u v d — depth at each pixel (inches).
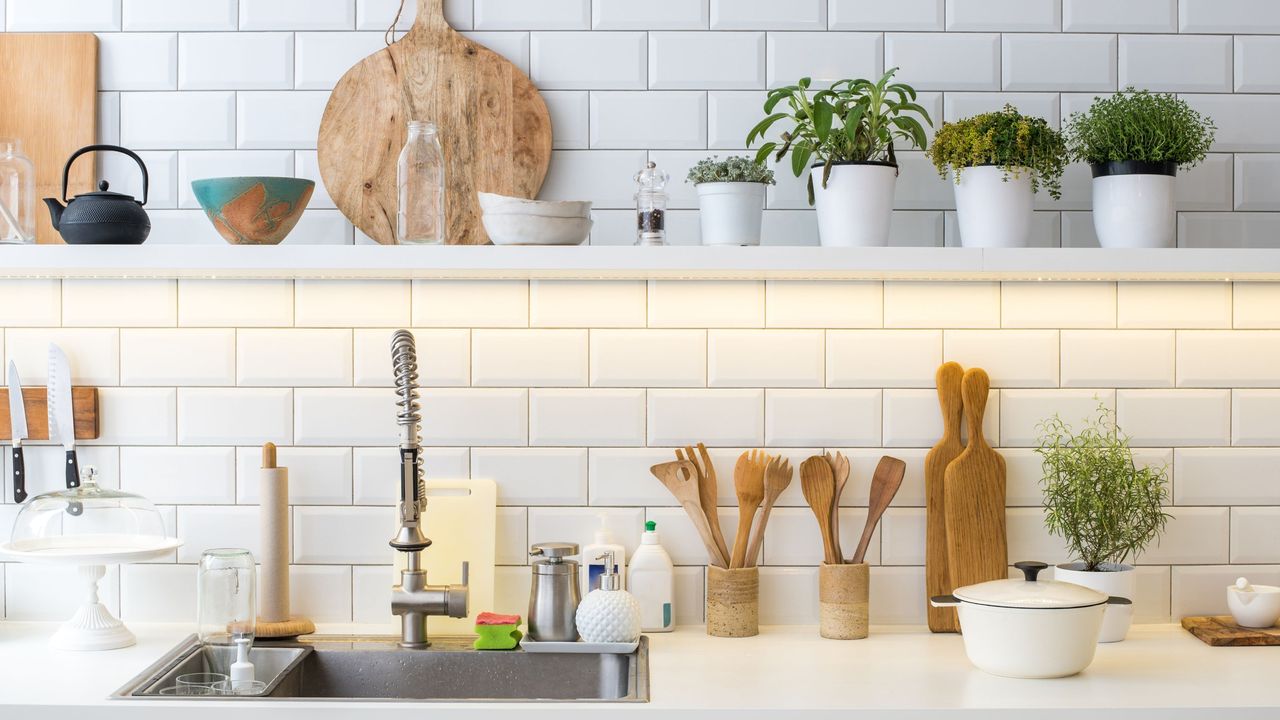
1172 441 81.7
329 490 81.0
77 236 70.6
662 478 79.7
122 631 75.2
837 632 77.0
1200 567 81.5
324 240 80.8
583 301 81.0
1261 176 81.6
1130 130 72.8
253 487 81.1
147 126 80.9
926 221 81.3
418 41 80.7
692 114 81.1
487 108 80.7
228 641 70.5
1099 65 81.3
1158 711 60.7
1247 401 81.7
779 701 61.9
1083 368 81.6
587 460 81.1
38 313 81.0
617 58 81.2
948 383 80.7
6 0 80.6
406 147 73.9
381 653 74.4
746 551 79.4
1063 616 65.7
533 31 81.3
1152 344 81.7
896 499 81.4
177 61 81.0
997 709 60.5
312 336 81.0
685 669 69.1
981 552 79.8
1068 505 77.5
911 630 80.0
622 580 76.4
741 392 81.4
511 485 81.1
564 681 73.8
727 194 73.5
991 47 81.2
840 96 79.0
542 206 70.7
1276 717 60.8
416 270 73.2
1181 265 70.0
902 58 81.1
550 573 74.7
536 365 81.0
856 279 81.1
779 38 81.1
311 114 81.0
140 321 81.0
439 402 81.0
